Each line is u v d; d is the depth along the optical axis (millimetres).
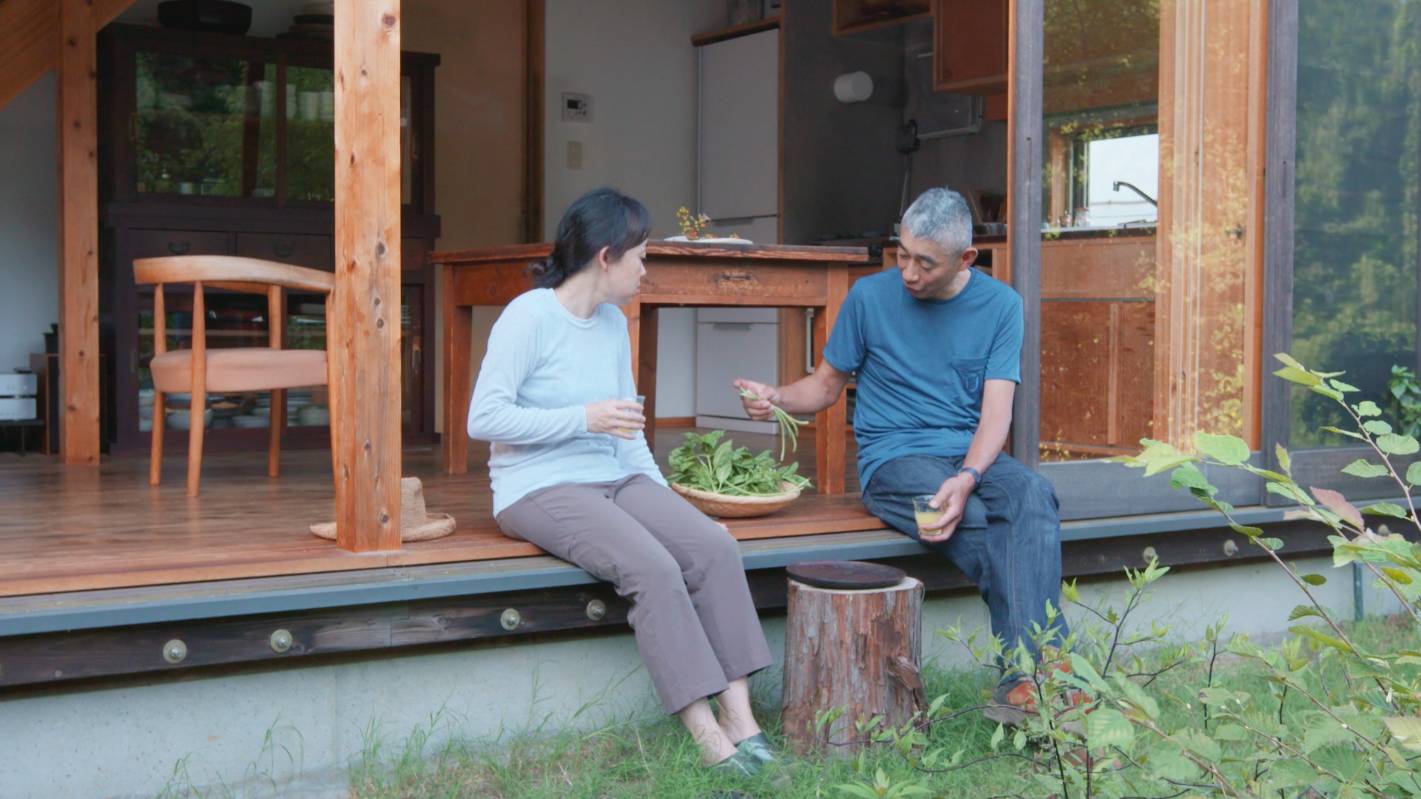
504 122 6895
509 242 6930
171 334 5578
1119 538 3945
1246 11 4188
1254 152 4219
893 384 3568
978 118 7062
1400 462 4609
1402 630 4344
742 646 2906
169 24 5691
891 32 7438
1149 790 1995
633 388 3203
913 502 3340
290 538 3191
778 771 2766
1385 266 4586
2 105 5152
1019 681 2955
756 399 3584
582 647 3174
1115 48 3895
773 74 7043
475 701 3049
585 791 2744
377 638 2854
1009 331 3488
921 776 2775
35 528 3365
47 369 5543
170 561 2848
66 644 2562
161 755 2713
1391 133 4586
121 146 5488
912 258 3340
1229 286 4184
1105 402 3920
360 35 2820
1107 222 3889
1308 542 4410
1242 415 4246
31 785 2602
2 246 5891
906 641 2984
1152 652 3834
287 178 5828
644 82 7324
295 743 2846
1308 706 2951
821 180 7172
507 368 2928
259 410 5777
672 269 3797
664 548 2883
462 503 3891
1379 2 4555
